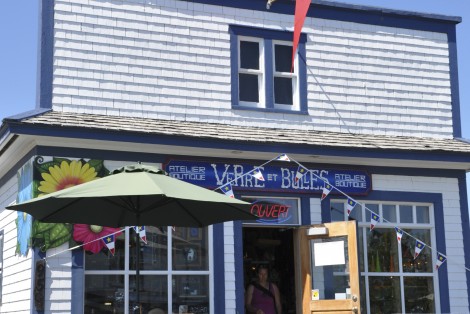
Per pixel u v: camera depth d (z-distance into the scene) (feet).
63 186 33.22
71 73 36.19
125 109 36.96
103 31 37.32
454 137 44.39
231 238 36.60
